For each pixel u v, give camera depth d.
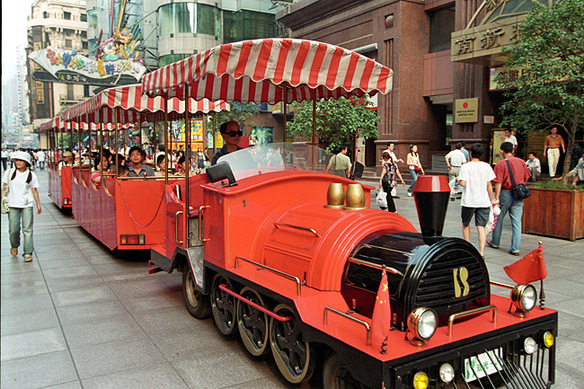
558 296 5.23
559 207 8.27
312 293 3.07
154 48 38.97
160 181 6.91
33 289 5.71
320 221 3.45
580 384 3.32
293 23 25.06
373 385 2.34
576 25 8.36
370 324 2.65
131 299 5.34
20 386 3.33
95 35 43.06
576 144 14.65
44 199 16.06
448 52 18.88
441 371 2.50
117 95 6.90
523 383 3.03
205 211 4.13
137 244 6.85
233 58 3.55
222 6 38.03
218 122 20.52
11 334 4.30
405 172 19.61
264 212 3.92
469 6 16.20
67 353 3.89
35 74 34.19
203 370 3.58
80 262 7.12
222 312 4.19
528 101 8.94
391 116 19.84
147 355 3.85
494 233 7.62
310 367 2.99
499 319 2.90
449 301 2.81
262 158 4.41
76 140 29.92
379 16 20.08
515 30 13.23
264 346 3.48
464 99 16.89
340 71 3.97
